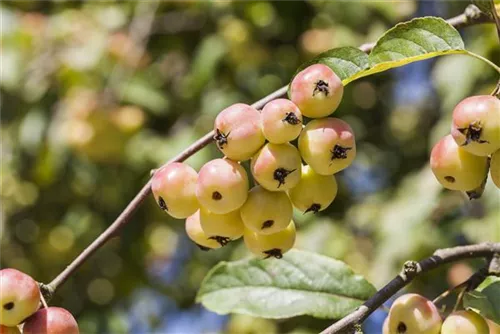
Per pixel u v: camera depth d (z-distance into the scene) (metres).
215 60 6.63
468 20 2.77
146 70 7.06
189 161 6.37
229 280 2.92
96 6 7.34
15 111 7.08
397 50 2.33
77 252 7.33
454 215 5.39
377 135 6.89
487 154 2.14
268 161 2.12
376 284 5.17
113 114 6.75
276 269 2.89
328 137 2.13
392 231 5.30
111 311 7.37
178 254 7.71
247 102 6.67
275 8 6.78
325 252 5.98
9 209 7.32
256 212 2.19
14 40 7.03
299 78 2.17
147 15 7.08
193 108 6.91
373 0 6.35
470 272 5.27
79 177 7.10
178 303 7.71
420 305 2.27
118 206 7.23
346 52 2.34
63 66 6.91
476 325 2.21
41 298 2.22
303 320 5.98
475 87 5.38
